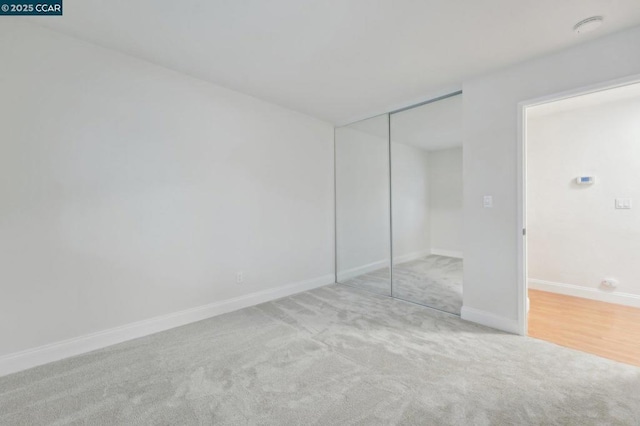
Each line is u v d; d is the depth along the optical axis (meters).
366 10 1.85
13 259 1.99
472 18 1.92
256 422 1.55
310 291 3.89
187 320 2.83
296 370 2.03
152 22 2.00
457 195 3.39
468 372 1.98
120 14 1.91
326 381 1.90
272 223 3.55
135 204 2.51
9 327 1.98
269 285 3.53
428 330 2.64
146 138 2.56
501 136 2.61
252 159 3.35
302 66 2.61
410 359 2.15
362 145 4.06
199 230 2.91
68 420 1.57
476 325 2.73
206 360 2.16
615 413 1.58
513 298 2.56
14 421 1.57
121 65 2.42
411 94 3.23
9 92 1.97
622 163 3.20
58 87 2.14
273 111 3.54
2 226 1.95
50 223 2.12
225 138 3.10
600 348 2.29
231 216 3.17
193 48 2.33
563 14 1.87
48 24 2.04
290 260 3.77
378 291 3.85
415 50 2.32
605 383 1.84
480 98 2.75
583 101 3.23
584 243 3.45
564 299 3.43
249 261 3.33
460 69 2.62
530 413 1.58
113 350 2.30
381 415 1.59
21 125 2.01
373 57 2.44
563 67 2.29
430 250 3.63
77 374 1.98
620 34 2.05
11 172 1.98
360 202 4.13
